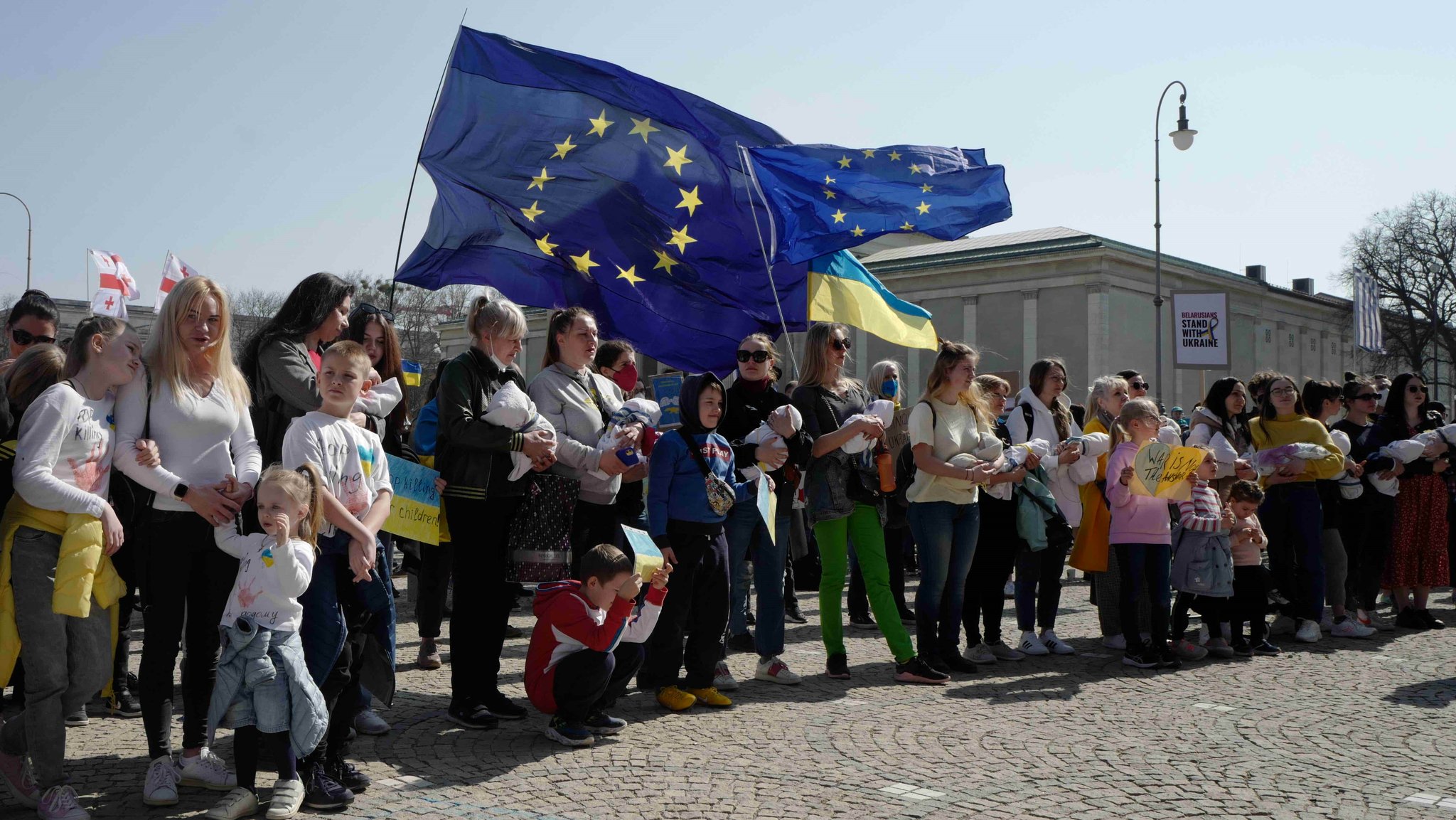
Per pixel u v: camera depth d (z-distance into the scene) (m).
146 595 4.24
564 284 7.15
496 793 4.26
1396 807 4.20
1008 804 4.19
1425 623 8.73
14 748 4.07
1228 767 4.72
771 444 5.89
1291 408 8.37
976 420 6.91
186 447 4.24
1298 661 7.32
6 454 4.14
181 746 4.92
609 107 7.17
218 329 4.35
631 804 4.14
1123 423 7.26
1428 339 50.62
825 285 7.84
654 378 8.13
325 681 4.17
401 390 6.00
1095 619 9.23
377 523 4.41
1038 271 47.16
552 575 5.34
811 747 5.00
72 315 37.59
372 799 4.16
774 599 6.44
